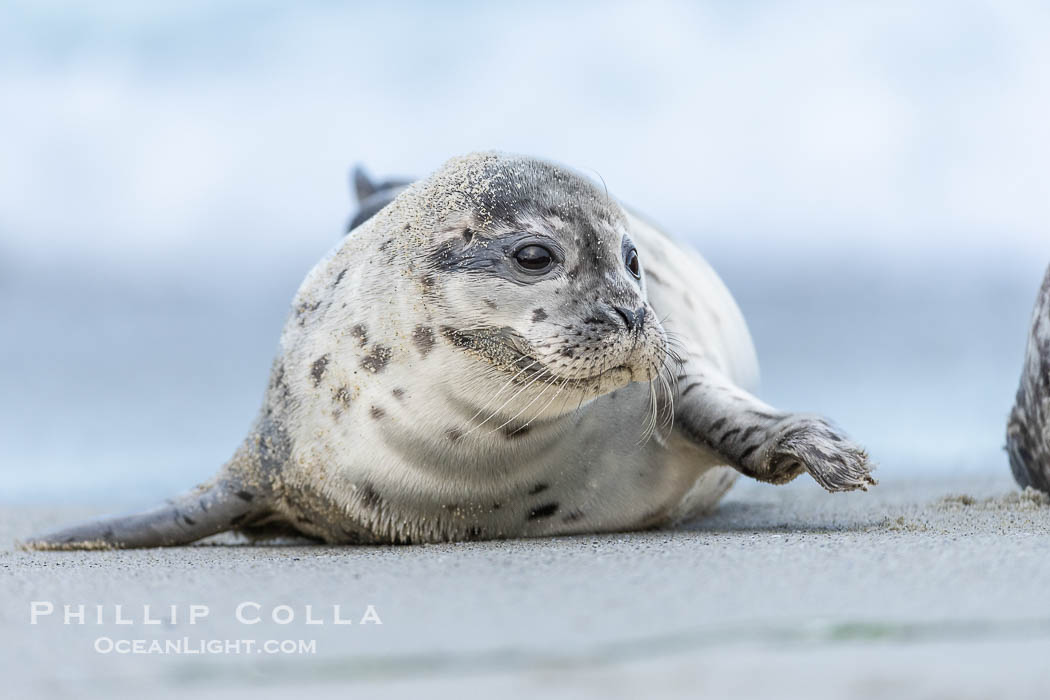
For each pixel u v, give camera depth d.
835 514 21.59
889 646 9.47
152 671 9.71
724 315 23.42
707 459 19.75
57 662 10.09
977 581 11.90
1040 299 21.36
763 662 9.05
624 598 11.52
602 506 18.97
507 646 9.92
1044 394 21.02
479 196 17.34
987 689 8.20
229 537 21.39
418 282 17.20
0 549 19.45
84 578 14.69
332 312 18.31
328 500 18.52
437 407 17.27
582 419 18.23
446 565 14.49
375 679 9.22
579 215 17.19
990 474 30.77
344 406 17.94
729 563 13.31
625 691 8.48
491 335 16.80
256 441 19.38
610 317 16.48
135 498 32.66
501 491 18.12
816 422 17.95
